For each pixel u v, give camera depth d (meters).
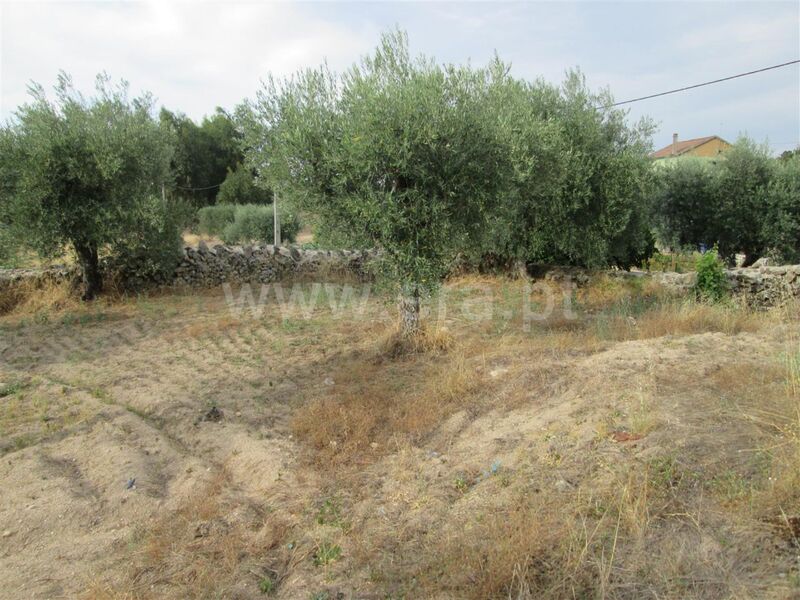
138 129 10.47
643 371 5.25
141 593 3.07
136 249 11.12
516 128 8.89
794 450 3.29
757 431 3.64
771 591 2.33
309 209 6.91
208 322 9.73
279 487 4.22
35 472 4.54
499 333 8.35
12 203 9.66
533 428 4.48
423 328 7.65
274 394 6.23
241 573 3.19
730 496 3.01
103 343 8.60
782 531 2.69
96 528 3.87
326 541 3.42
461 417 5.11
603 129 11.95
